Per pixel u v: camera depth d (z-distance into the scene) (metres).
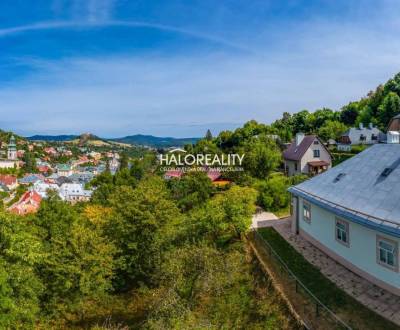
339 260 17.27
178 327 13.80
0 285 14.05
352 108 114.62
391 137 18.95
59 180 159.75
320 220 19.31
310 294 14.26
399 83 108.75
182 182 47.28
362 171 17.89
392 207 13.70
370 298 13.42
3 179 152.75
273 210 30.88
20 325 16.02
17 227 17.22
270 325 13.51
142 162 99.31
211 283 15.62
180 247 21.33
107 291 21.81
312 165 51.75
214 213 22.98
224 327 14.50
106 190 64.44
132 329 17.56
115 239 23.36
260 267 18.22
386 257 13.83
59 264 18.28
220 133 106.56
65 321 19.94
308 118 119.25
